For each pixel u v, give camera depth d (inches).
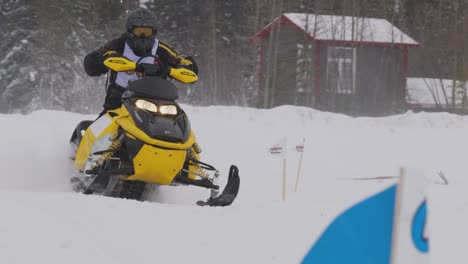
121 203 480.1
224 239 407.2
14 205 440.5
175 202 707.4
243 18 3811.5
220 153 1056.8
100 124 629.0
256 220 468.8
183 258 356.8
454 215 535.5
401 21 3875.5
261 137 1176.8
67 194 502.9
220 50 3676.2
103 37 3533.5
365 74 3149.6
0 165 768.3
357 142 1200.8
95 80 2851.9
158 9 3902.6
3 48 3309.5
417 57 3479.3
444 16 3772.1
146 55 639.8
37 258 330.0
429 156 1145.4
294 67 3213.6
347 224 156.9
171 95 617.3
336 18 3307.1
